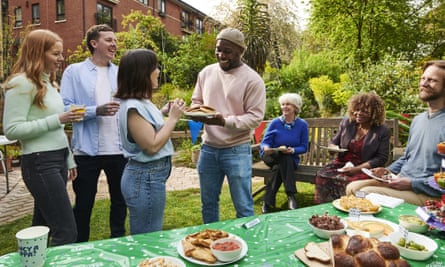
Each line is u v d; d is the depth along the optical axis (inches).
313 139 158.6
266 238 54.9
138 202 66.4
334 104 295.3
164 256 48.1
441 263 46.6
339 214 67.0
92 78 100.5
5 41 316.2
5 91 71.7
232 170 90.7
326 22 370.6
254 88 89.4
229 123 83.7
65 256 48.1
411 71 226.1
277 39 378.6
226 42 86.5
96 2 529.0
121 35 450.3
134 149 65.3
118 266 45.5
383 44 350.6
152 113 65.8
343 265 41.9
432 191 82.7
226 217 136.7
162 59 463.5
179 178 214.4
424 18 363.3
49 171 73.6
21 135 69.3
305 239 54.5
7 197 170.2
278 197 165.2
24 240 42.4
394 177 88.4
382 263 40.9
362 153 120.0
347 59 352.8
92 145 96.1
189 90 422.6
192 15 823.7
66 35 516.7
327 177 120.4
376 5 331.3
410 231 57.8
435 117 87.9
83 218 99.3
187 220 135.5
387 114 166.1
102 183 199.0
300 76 347.6
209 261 46.0
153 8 671.8
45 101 74.4
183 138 328.2
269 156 140.4
